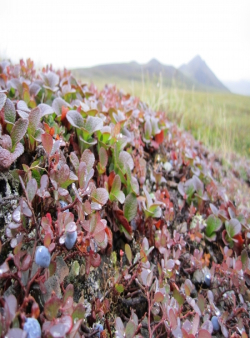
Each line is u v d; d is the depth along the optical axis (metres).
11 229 0.12
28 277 0.11
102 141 0.21
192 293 0.20
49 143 0.14
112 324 0.15
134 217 0.19
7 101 0.16
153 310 0.16
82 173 0.14
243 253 0.22
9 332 0.09
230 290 0.20
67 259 0.14
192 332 0.14
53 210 0.15
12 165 0.16
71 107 0.22
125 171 0.20
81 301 0.13
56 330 0.09
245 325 0.19
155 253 0.20
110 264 0.17
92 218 0.13
